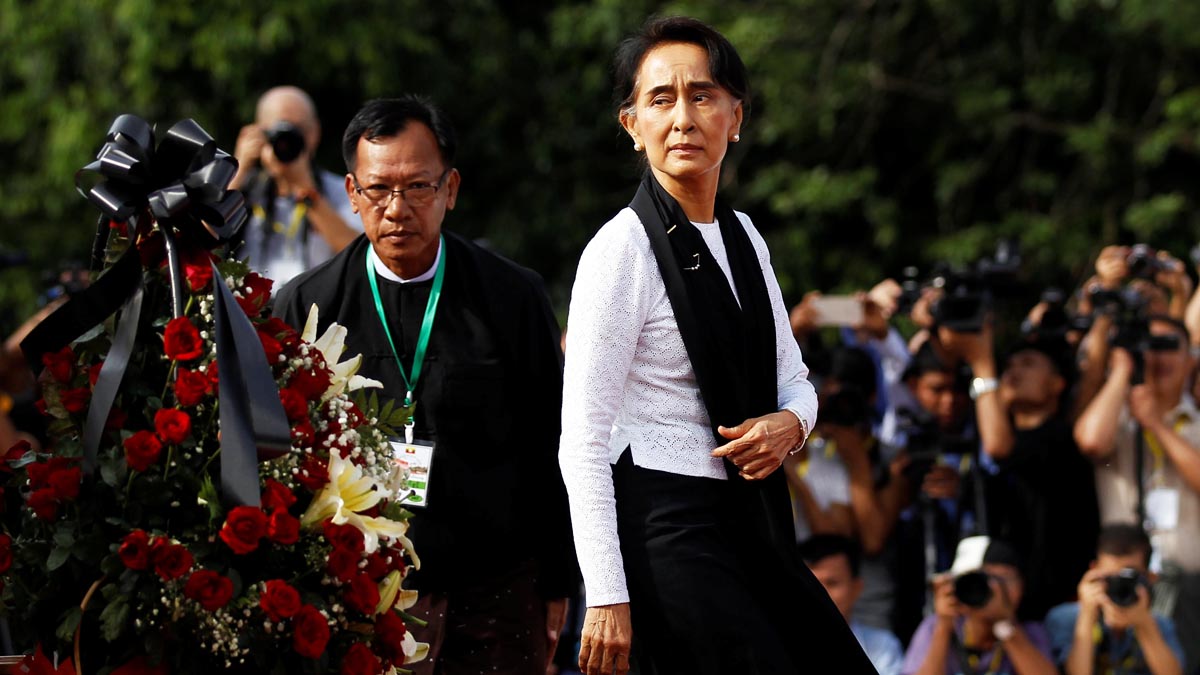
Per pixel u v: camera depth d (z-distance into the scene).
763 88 21.70
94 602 5.27
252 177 9.84
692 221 5.98
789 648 5.89
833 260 21.58
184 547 5.18
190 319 5.52
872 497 10.66
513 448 7.37
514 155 22.56
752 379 5.93
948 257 20.67
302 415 5.53
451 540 7.15
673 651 5.71
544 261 22.41
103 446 5.45
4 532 5.67
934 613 9.95
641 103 5.93
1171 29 20.20
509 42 22.52
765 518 5.88
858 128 22.11
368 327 7.38
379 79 20.55
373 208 7.26
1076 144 20.53
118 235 5.73
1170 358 10.99
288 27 20.02
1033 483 10.60
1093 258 20.72
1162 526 10.68
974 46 22.12
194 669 5.27
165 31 20.02
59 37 20.94
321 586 5.45
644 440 5.83
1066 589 10.52
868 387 11.27
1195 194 21.16
